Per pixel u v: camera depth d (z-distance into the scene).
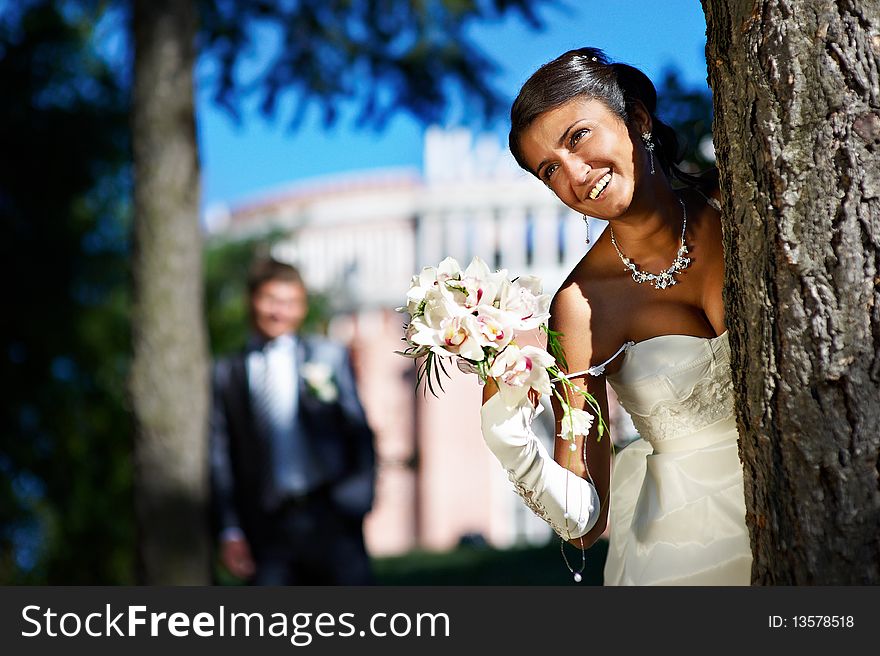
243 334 15.09
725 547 2.50
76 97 13.63
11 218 13.50
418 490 22.50
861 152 1.93
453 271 2.35
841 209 1.93
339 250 24.80
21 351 13.03
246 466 4.60
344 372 4.66
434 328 2.29
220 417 4.64
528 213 22.89
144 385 6.34
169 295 6.43
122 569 11.62
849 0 1.97
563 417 2.52
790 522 1.96
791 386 1.96
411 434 23.08
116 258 14.08
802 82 1.98
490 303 2.31
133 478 6.31
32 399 12.69
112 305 13.80
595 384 2.63
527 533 22.08
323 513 4.55
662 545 2.57
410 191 24.30
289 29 8.32
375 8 8.34
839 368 1.91
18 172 13.45
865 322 1.91
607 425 2.64
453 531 22.28
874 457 1.89
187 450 6.31
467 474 22.50
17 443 12.35
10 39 13.08
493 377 2.28
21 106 13.35
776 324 1.98
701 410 2.57
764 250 2.01
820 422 1.93
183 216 6.56
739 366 2.08
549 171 2.47
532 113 2.41
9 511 11.69
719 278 2.54
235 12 8.13
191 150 6.64
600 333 2.63
